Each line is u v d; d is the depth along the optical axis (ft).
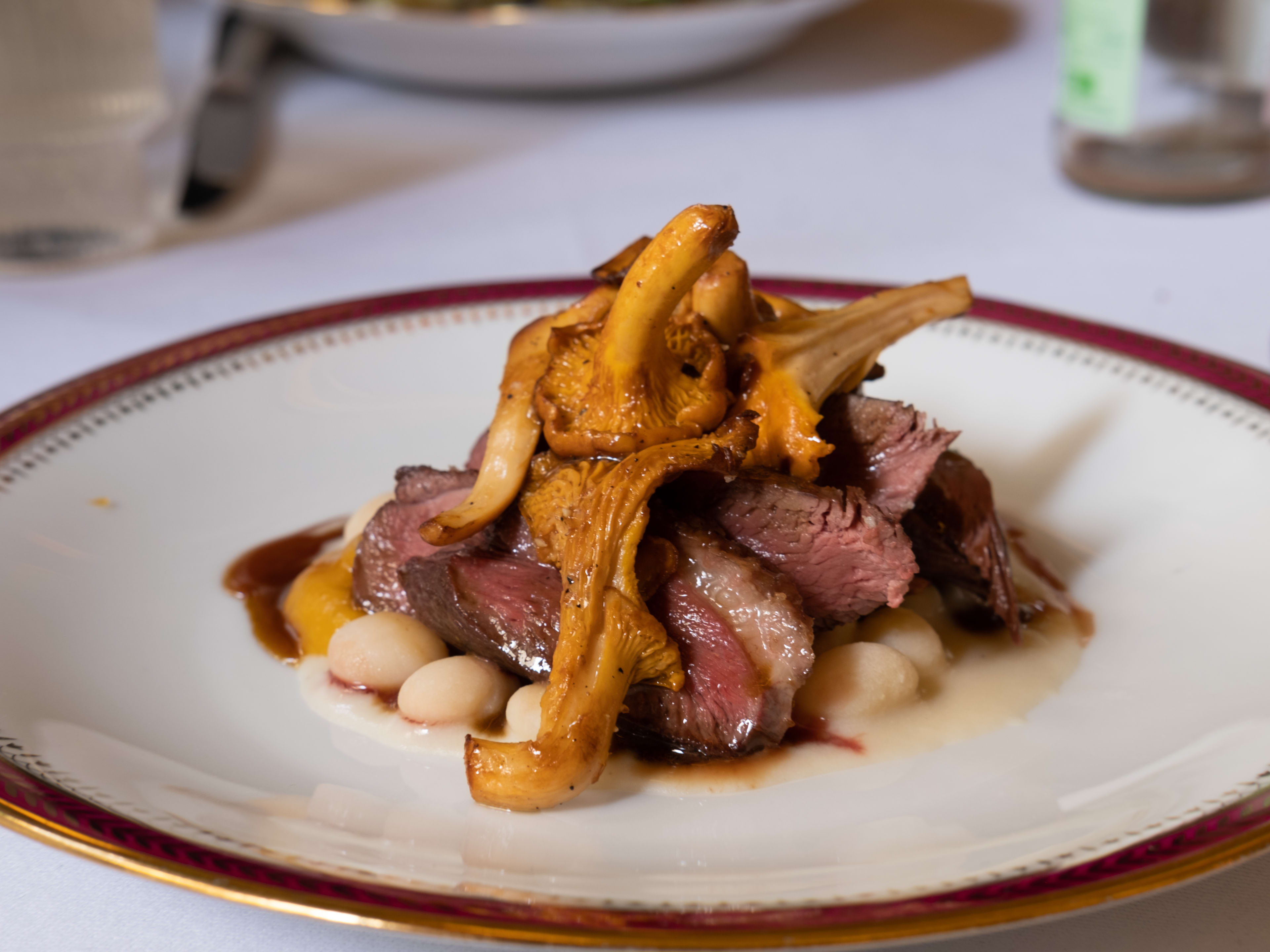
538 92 2.89
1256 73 2.31
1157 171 2.41
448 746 1.40
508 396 1.45
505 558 1.47
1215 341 2.02
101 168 2.21
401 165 2.60
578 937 1.16
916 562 1.53
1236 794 1.26
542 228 2.31
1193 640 1.47
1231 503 1.58
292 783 1.36
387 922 1.17
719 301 1.46
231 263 2.24
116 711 1.41
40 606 1.49
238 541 1.63
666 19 2.46
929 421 1.74
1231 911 1.27
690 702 1.39
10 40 2.09
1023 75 3.04
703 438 1.39
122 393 1.69
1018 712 1.42
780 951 1.16
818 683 1.41
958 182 2.51
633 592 1.36
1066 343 1.77
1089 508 1.64
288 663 1.50
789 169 2.57
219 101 2.73
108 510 1.60
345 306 1.84
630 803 1.34
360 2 2.53
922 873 1.24
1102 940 1.26
